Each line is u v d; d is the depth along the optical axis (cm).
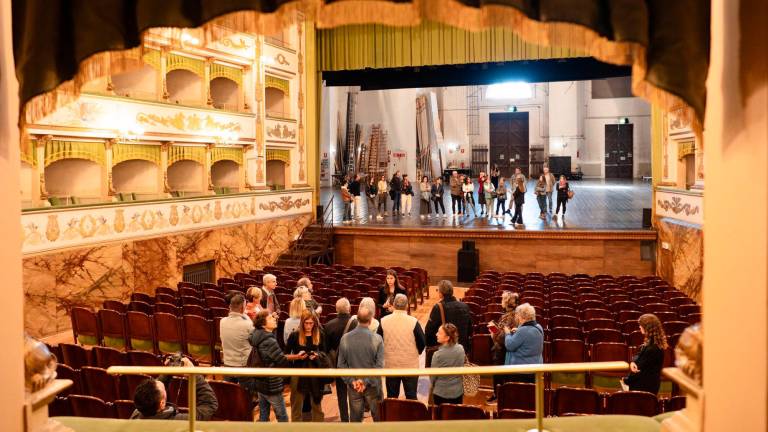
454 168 3847
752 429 267
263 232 1978
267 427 416
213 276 1798
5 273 315
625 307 1166
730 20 285
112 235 1480
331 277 1476
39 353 350
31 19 325
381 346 677
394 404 579
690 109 306
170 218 1650
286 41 2127
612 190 3131
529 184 3606
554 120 3997
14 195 325
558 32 301
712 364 305
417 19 314
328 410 854
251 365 677
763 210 261
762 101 262
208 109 1786
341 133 3628
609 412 599
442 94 4009
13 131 328
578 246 1912
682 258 1695
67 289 1361
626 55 296
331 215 2234
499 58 1969
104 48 322
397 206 2398
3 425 311
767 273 257
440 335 666
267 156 2078
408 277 1518
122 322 1058
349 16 320
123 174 1702
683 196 1730
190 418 400
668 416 441
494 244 1967
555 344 849
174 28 323
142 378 695
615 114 3931
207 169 1817
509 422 423
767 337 257
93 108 1454
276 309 1044
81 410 584
